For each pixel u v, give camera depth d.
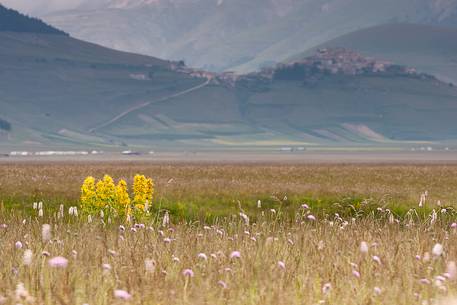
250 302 21.19
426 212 70.94
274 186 128.12
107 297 21.17
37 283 22.20
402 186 143.00
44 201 86.56
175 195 98.88
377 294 21.45
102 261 27.38
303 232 34.50
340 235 36.12
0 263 27.16
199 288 21.88
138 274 23.72
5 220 46.03
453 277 22.62
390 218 40.16
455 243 33.00
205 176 187.62
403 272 25.69
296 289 22.61
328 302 21.16
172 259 27.56
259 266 25.83
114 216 48.75
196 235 33.66
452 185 150.38
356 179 173.00
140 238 33.31
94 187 52.50
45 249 29.41
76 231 38.41
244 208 86.25
